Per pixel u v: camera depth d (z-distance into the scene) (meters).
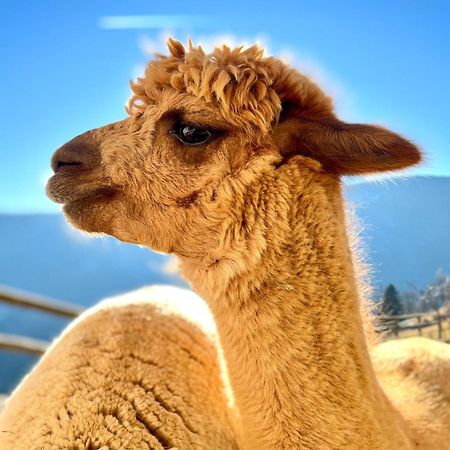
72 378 0.49
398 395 0.55
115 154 0.49
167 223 0.47
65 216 0.51
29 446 0.43
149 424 0.45
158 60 0.51
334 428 0.41
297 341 0.43
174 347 0.56
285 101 0.47
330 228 0.45
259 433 0.44
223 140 0.46
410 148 0.42
